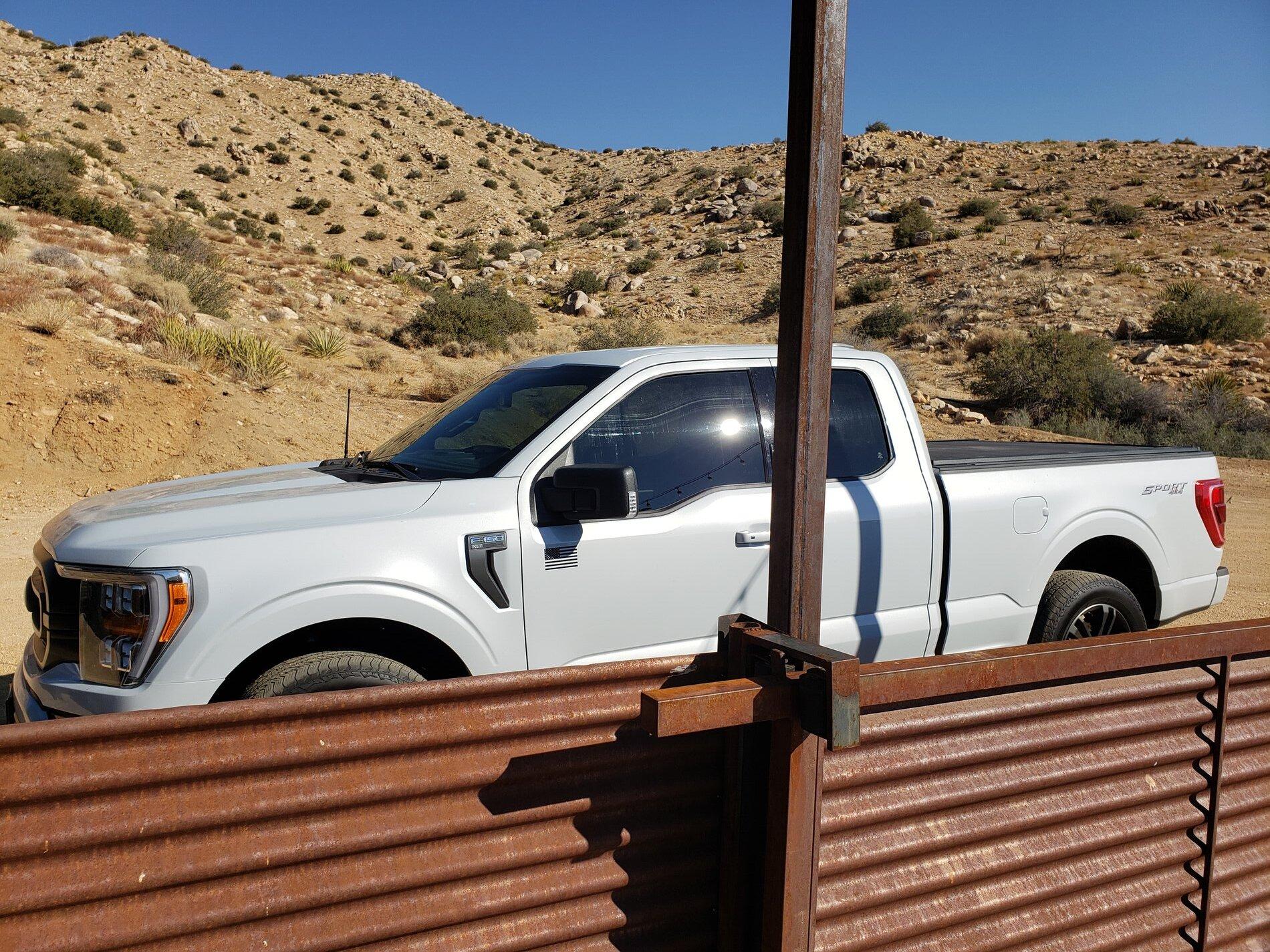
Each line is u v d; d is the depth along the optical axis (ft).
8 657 18.33
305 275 126.11
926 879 8.05
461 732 6.68
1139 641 8.41
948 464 14.30
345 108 396.98
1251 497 48.85
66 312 50.98
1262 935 10.23
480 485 11.17
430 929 6.68
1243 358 94.43
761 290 168.66
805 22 7.04
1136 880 9.27
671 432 12.51
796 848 7.09
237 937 6.11
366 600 9.93
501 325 104.37
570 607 11.16
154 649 9.21
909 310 136.46
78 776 5.63
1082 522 14.88
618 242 244.63
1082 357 82.07
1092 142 289.33
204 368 50.67
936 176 254.27
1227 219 173.47
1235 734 9.87
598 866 7.32
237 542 9.72
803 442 7.32
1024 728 8.55
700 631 12.09
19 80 291.17
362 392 59.82
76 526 10.66
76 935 5.65
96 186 156.56
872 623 12.97
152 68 327.67
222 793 6.05
